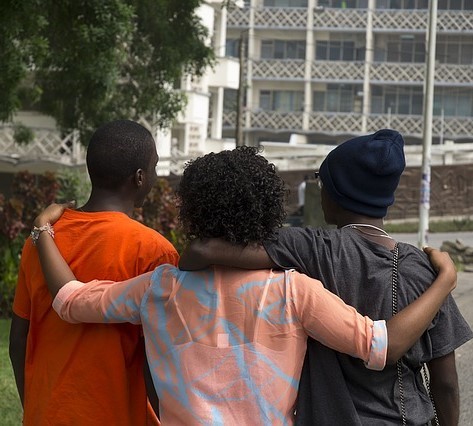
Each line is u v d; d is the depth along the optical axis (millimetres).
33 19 13023
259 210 3352
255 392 3318
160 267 3531
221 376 3342
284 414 3348
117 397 3770
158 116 20812
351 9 66312
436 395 3490
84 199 15156
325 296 3324
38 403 3883
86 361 3768
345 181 3547
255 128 68125
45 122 34781
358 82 66500
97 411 3762
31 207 13055
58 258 3803
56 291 3723
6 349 9766
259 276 3391
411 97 67250
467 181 42219
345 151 3568
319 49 67625
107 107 18375
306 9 66750
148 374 3570
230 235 3348
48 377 3844
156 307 3486
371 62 66500
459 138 66500
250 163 3400
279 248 3412
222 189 3344
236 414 3318
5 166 34969
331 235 3467
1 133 34344
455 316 3490
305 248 3428
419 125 66438
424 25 65500
